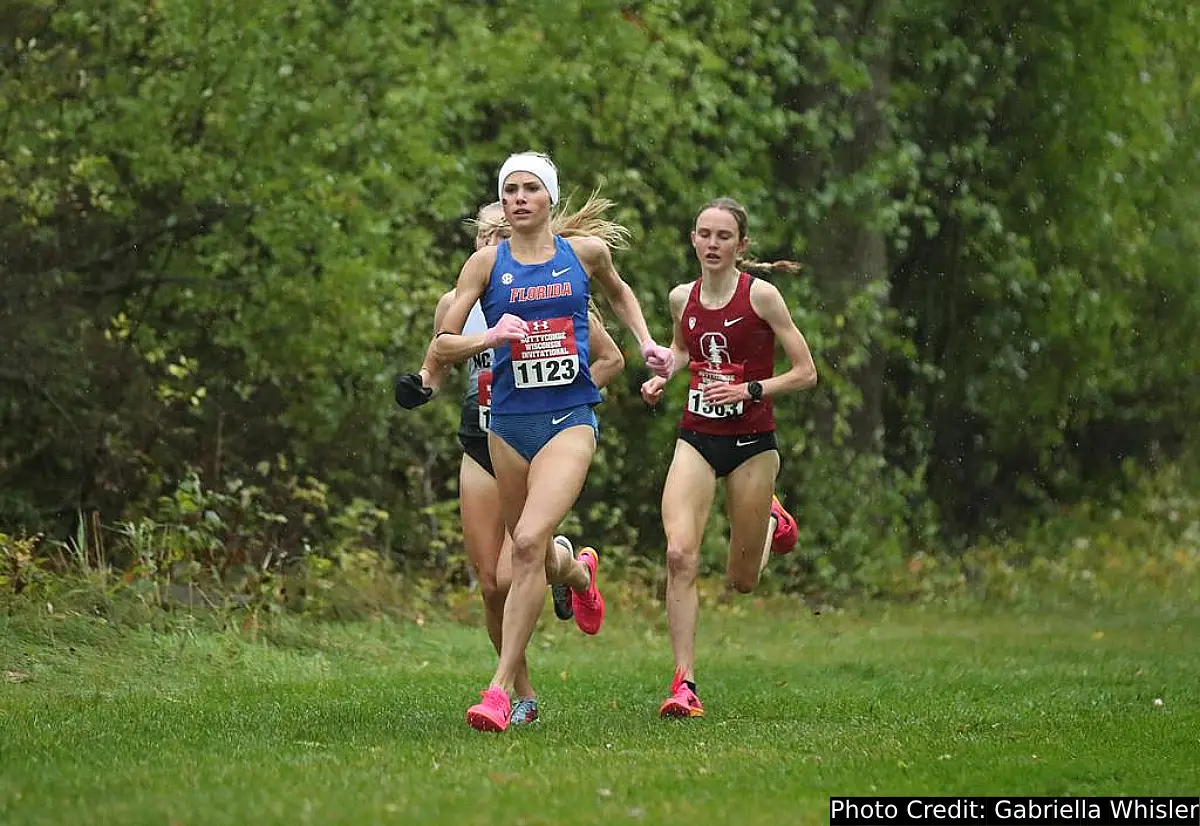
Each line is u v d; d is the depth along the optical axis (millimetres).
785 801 18156
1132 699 30516
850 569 62594
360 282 49844
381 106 53562
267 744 22703
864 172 63719
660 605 55156
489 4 60812
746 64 64625
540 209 24656
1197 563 77125
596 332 26922
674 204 61594
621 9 59125
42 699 28953
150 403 47406
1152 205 79312
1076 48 71250
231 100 50094
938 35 69062
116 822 16609
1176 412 88312
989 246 71875
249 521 46719
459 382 55469
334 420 50344
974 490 83688
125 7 48750
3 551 37875
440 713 26984
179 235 49594
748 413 28531
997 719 26500
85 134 48656
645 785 19000
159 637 35969
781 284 63156
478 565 26562
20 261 46781
